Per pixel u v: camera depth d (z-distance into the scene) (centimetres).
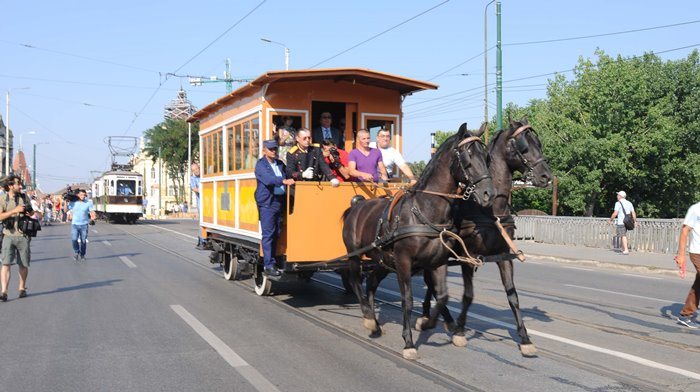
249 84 993
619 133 3438
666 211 4038
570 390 562
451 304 1012
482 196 626
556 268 1656
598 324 854
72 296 1091
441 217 668
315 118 1111
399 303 1030
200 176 1462
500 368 635
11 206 1051
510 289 687
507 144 713
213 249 1382
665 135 3522
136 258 1822
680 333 798
